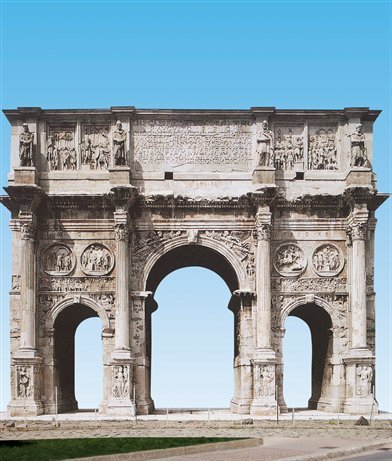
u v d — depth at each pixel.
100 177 56.62
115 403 53.47
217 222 56.38
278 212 56.72
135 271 56.03
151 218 56.44
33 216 55.25
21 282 54.69
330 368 56.25
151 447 35.41
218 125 57.53
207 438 38.84
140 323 55.53
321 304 56.12
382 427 46.47
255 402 53.62
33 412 53.31
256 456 33.34
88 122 57.41
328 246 56.69
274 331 55.62
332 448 35.62
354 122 57.16
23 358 53.84
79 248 56.38
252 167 57.00
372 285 56.38
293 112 57.19
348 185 55.72
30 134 55.81
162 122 57.50
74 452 33.91
